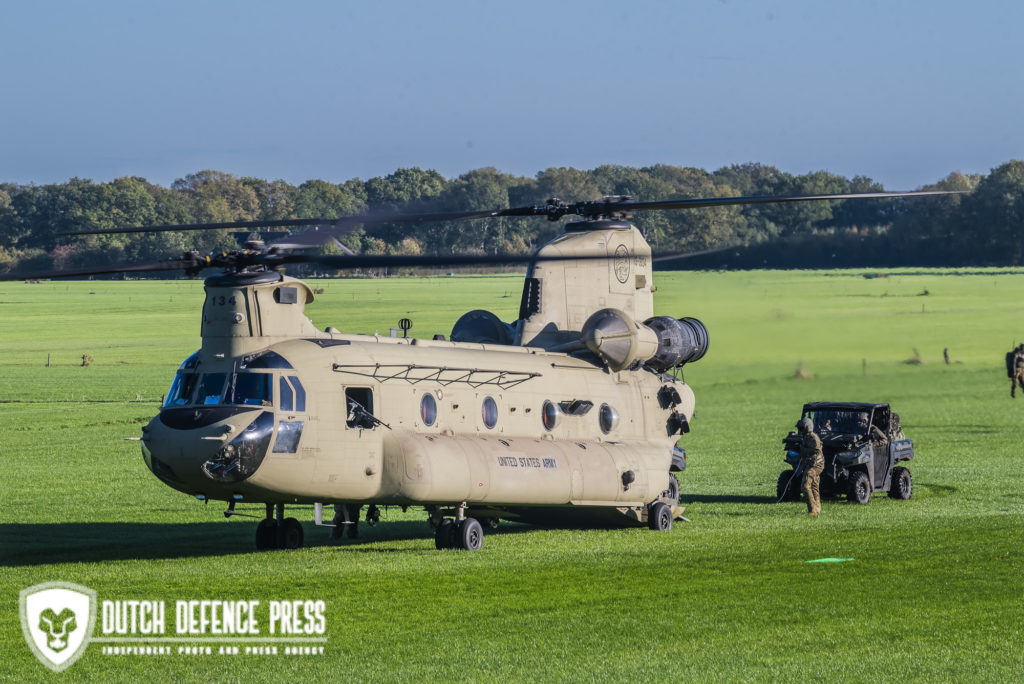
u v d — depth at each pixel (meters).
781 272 91.56
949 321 136.00
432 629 35.62
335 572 44.12
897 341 131.62
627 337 59.81
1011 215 92.06
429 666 31.97
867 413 68.25
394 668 31.81
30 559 48.44
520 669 31.61
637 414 60.59
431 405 50.41
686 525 58.44
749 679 30.75
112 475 77.88
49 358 173.75
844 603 38.66
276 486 45.44
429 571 44.34
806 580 42.25
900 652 33.09
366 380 48.16
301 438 45.59
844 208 97.12
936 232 92.81
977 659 32.47
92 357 184.25
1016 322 137.38
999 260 93.38
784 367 141.12
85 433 101.06
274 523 50.88
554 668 31.66
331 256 41.97
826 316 114.06
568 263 60.47
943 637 34.56
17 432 101.50
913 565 44.75
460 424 51.53
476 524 50.66
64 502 66.56
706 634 34.97
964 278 135.75
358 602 39.03
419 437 48.97
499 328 61.16
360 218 44.50
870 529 54.25
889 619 36.62
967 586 41.03
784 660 32.38
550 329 59.69
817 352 114.69
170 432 44.59
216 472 44.12
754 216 101.62
